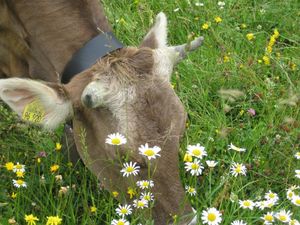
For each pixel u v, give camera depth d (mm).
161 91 1264
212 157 1562
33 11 1492
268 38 2107
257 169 1563
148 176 1234
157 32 1409
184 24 2086
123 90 1260
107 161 1320
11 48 1604
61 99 1286
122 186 1333
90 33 1444
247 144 1629
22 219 1407
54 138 1614
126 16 2039
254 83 1849
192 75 1861
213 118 1739
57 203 1450
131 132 1248
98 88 1251
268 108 1733
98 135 1306
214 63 1930
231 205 1441
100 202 1431
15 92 1281
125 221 1232
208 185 1496
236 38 2033
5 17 1565
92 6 1479
